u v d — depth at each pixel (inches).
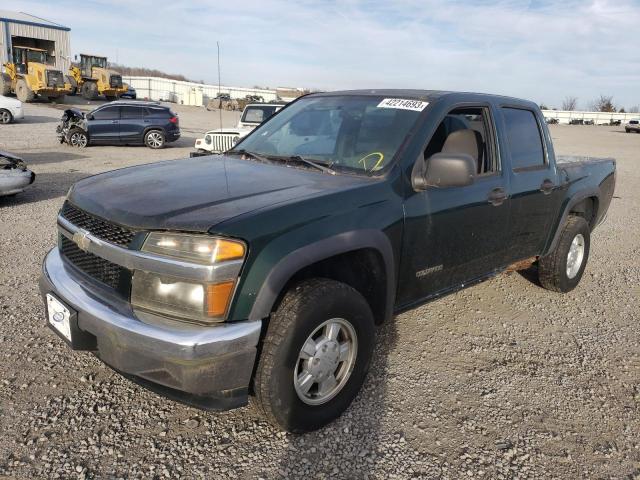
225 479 101.5
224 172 131.0
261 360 103.7
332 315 111.0
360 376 122.5
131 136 735.1
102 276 108.3
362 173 129.4
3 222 279.3
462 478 106.1
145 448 108.4
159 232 98.4
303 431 114.0
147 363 98.3
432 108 140.9
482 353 159.5
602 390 143.1
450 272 148.0
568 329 181.2
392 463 108.7
